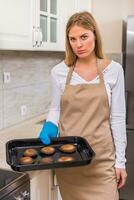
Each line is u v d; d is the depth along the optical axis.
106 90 1.48
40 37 1.94
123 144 1.53
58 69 1.56
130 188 2.85
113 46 2.97
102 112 1.49
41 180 1.64
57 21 2.22
